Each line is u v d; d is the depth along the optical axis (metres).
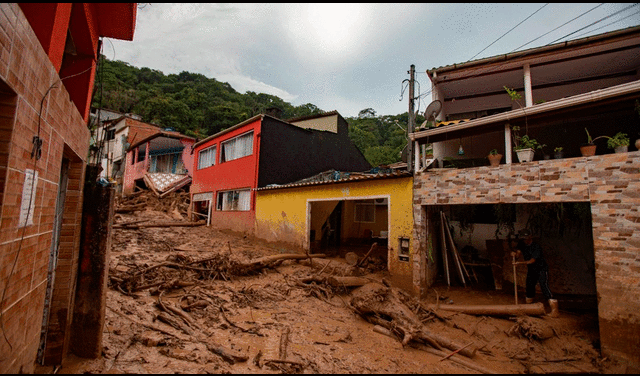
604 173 5.90
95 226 4.18
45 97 2.65
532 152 7.07
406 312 6.59
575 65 8.56
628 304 5.38
